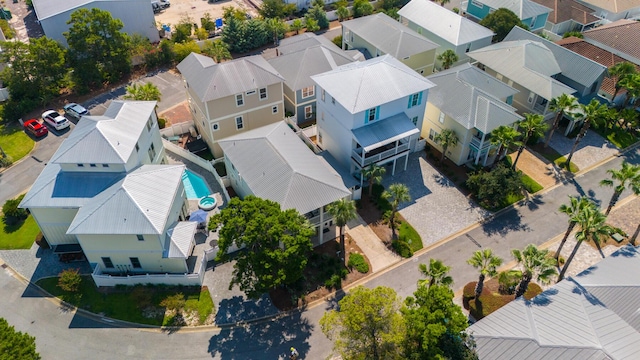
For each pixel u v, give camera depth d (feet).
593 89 184.75
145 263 124.36
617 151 172.96
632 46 206.28
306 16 259.80
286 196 125.90
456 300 121.08
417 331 94.17
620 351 91.45
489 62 191.21
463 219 145.07
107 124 133.39
